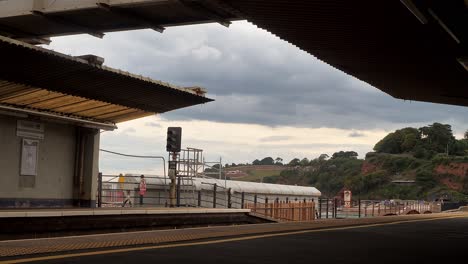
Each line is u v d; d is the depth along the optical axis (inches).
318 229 548.1
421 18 530.0
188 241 386.0
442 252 369.4
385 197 5260.8
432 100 1158.3
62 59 604.7
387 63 769.6
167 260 283.9
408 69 809.5
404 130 6363.2
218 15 782.5
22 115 752.3
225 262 284.0
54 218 595.5
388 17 544.1
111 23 844.6
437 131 6146.7
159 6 762.2
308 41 648.4
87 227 638.5
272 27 589.9
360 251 359.3
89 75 661.9
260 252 334.6
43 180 810.8
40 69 617.6
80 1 784.9
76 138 873.5
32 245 329.7
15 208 730.2
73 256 287.0
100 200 937.5
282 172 6929.1
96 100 746.2
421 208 1904.5
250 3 507.5
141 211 713.0
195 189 1194.0
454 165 5246.1
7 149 750.5
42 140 809.5
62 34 890.1
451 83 924.0
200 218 831.7
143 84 720.3
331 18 548.1
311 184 6363.2
